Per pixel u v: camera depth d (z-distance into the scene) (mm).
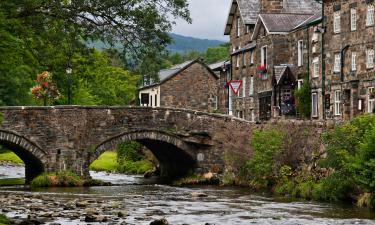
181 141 53281
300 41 62500
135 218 28062
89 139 50906
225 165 52094
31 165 54312
